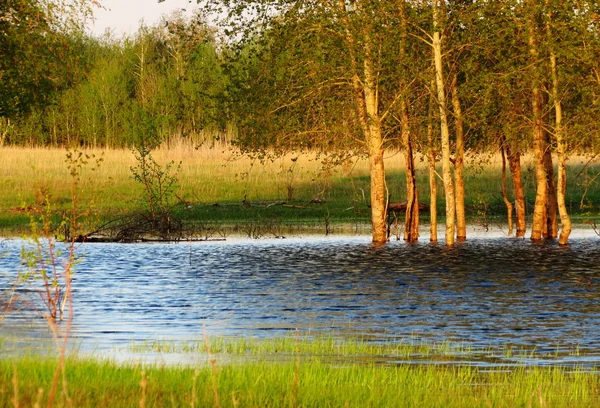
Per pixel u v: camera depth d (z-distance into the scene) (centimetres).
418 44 7262
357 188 11006
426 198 10756
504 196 8344
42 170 11569
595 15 6475
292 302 4456
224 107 7450
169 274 5528
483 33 6819
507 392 2470
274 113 7175
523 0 6631
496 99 7019
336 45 6806
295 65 6819
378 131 7288
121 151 13588
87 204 10012
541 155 7638
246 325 3828
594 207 10175
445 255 6544
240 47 7219
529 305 4331
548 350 3291
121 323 3844
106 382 2248
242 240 7875
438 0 6750
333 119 7012
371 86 6688
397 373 2667
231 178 11350
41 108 6669
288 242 7688
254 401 2148
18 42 5909
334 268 5816
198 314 4097
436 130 7431
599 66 6750
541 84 6856
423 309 4231
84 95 19025
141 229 8125
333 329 3725
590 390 2539
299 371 2520
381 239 7606
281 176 11400
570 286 4956
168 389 2217
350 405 2191
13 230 8450
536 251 6794
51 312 4062
